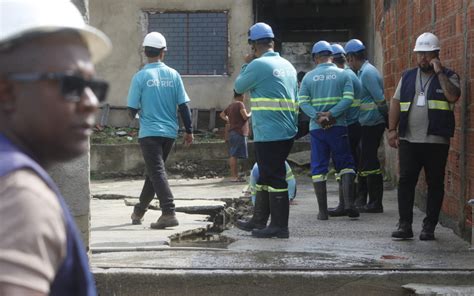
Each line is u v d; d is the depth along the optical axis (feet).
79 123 5.98
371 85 34.27
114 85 61.26
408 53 37.50
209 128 60.29
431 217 26.14
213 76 60.85
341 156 32.12
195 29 61.00
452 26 27.61
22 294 5.20
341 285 20.48
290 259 23.06
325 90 31.71
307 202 39.17
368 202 35.73
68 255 5.74
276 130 26.50
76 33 6.04
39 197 5.49
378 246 25.34
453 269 20.93
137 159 56.13
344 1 64.28
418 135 25.43
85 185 20.24
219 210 35.17
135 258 23.15
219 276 20.57
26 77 5.77
